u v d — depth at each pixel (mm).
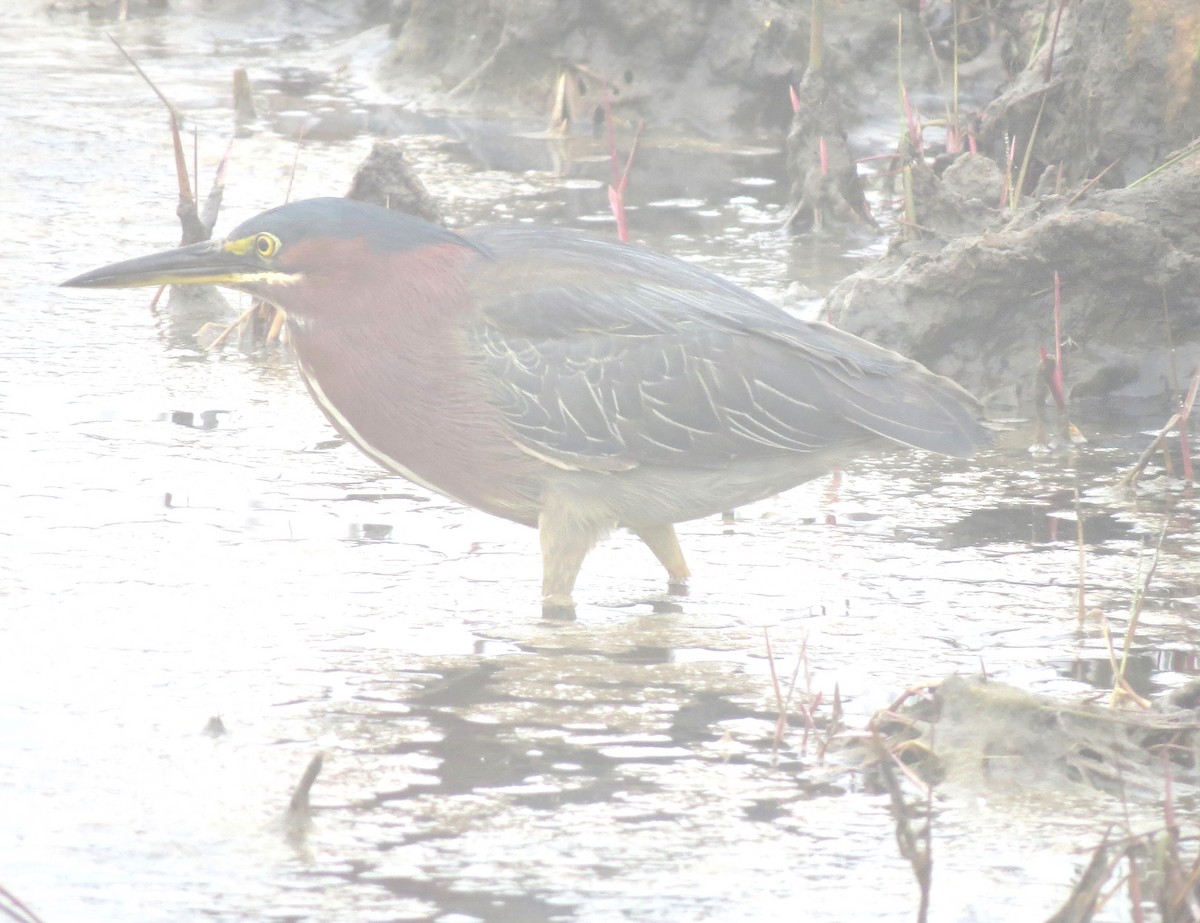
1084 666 9539
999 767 8125
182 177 16953
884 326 15289
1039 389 14297
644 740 8438
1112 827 7539
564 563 10766
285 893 6793
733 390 10773
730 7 24078
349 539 11516
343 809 7582
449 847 7234
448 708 8805
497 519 12109
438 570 11047
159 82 26188
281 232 10852
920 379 11094
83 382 14664
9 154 21812
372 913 6652
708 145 23656
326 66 27531
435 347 10789
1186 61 16656
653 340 10805
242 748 8211
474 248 11023
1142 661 9617
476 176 21547
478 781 7922
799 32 23969
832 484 13109
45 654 9320
